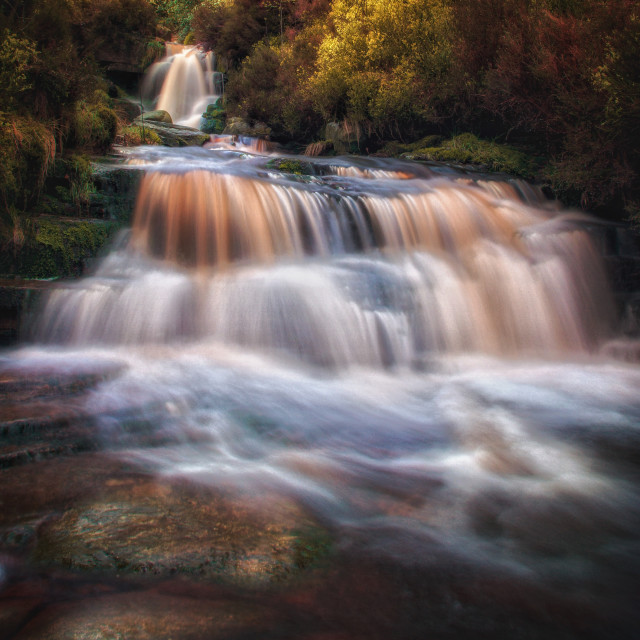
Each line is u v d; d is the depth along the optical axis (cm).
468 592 232
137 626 192
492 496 329
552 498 330
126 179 706
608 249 875
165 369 509
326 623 205
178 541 248
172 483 310
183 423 403
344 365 606
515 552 268
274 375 540
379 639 199
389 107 1355
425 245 825
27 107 740
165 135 1452
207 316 598
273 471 344
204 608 205
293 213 756
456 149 1193
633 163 912
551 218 941
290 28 2025
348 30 1498
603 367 685
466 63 1210
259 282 621
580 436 439
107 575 222
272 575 230
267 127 1816
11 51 694
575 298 809
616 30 842
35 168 667
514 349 738
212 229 721
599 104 902
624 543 282
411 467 368
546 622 216
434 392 553
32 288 551
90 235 659
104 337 572
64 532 251
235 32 2108
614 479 360
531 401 530
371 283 669
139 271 674
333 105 1522
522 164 1134
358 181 917
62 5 829
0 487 292
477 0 1200
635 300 787
